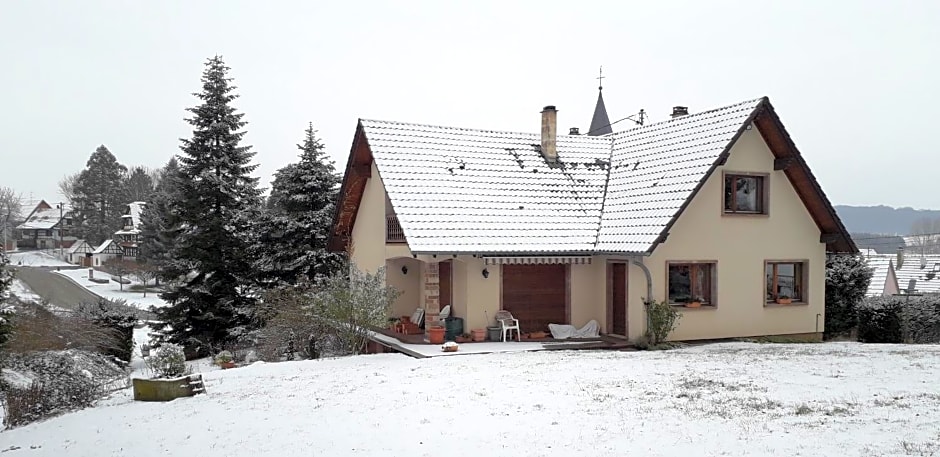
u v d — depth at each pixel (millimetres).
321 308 24406
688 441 10422
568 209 25984
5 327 21250
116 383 23953
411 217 23328
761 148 25359
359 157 28719
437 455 10430
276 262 35156
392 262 27266
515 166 27375
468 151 27312
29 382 20703
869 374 15898
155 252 68562
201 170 34188
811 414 11820
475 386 15461
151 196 71375
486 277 24188
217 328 33438
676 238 23734
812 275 26500
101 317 31625
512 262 23516
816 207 26078
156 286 75250
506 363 19094
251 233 35125
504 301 24594
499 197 25469
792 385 14648
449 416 12688
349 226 32250
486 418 12414
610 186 27391
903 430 10477
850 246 26422
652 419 11859
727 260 24734
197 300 32938
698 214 24188
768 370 16797
